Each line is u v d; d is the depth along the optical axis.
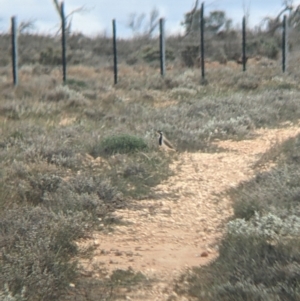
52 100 48.50
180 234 17.70
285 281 11.97
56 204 19.14
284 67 70.56
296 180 20.03
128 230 17.98
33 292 12.27
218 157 27.83
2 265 12.99
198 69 75.62
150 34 113.75
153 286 13.66
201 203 20.66
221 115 38.69
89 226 17.80
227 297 12.02
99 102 48.88
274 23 105.25
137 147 27.61
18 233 15.42
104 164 25.17
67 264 14.13
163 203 20.69
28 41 100.75
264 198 18.55
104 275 14.33
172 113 39.97
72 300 12.69
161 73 65.31
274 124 37.84
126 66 81.75
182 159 27.20
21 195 20.02
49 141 27.62
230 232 16.17
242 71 69.25
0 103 43.16
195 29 111.94
